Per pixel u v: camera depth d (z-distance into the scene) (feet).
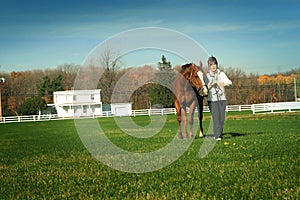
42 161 35.86
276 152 32.63
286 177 23.00
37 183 25.21
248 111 161.89
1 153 45.68
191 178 24.22
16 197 21.71
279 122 82.53
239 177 23.71
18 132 92.22
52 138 67.46
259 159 29.55
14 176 28.66
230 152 33.47
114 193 21.57
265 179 22.80
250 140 41.55
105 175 26.61
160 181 23.94
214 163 28.76
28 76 282.77
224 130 61.82
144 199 19.74
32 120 171.01
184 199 19.44
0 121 171.94
